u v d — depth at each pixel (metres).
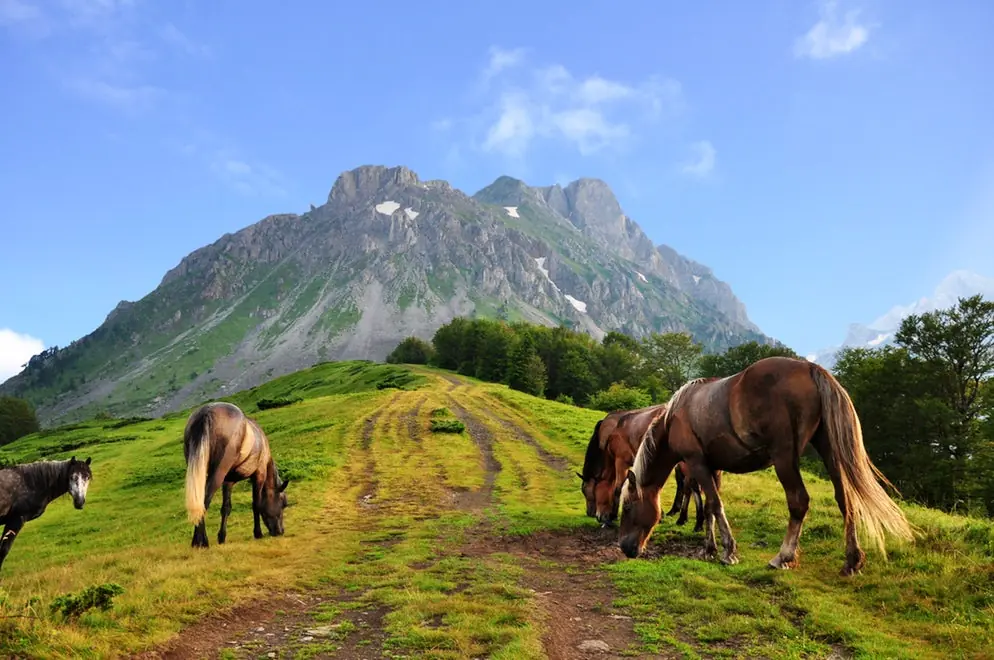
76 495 10.25
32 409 112.69
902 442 35.25
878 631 5.81
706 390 8.41
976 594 6.29
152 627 6.19
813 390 7.32
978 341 35.38
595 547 10.73
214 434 10.69
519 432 35.81
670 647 5.81
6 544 9.89
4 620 5.79
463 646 5.80
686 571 8.05
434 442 31.12
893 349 38.97
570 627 6.49
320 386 88.31
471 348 106.75
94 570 9.50
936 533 8.29
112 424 76.31
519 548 10.91
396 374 81.81
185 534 14.36
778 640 5.79
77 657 5.26
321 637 6.35
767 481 16.34
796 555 7.76
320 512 15.52
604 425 13.04
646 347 108.12
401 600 7.39
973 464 31.56
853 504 7.03
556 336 103.81
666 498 15.62
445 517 14.32
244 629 6.64
